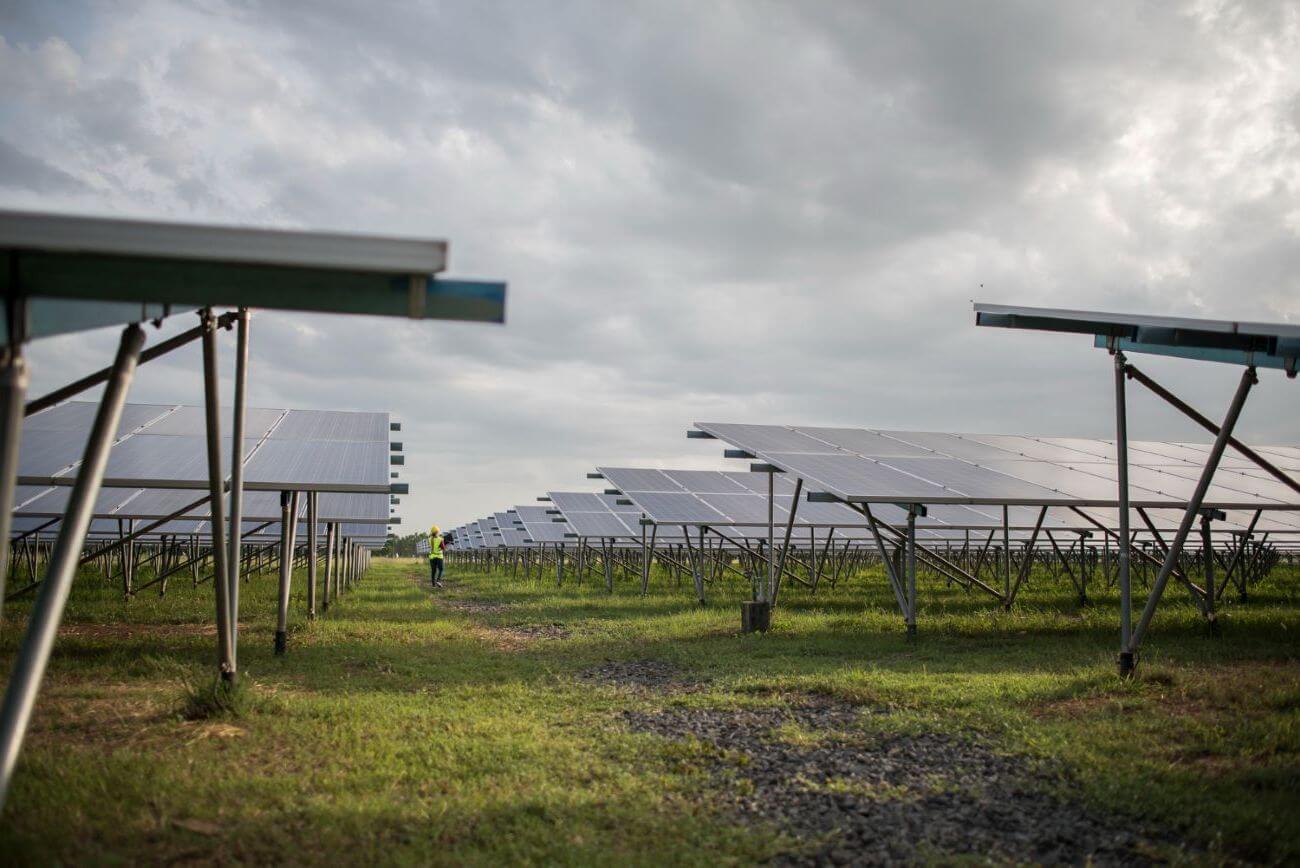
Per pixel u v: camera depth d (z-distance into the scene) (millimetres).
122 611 14430
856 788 5375
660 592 21672
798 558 26438
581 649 11641
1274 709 7043
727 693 8383
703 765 5906
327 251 3379
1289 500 13320
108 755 5688
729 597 19875
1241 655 10117
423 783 5355
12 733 3836
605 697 8242
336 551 19141
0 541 3406
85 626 12734
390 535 29141
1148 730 6574
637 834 4578
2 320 3555
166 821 4457
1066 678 8633
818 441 15531
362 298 4137
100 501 14977
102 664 9203
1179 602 17016
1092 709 7324
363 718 7012
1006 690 8086
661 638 12625
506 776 5516
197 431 13039
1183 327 7445
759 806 5082
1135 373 8742
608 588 22047
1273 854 4285
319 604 17422
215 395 6902
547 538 27859
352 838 4398
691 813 4914
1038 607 16328
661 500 19250
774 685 8609
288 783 5199
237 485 7742
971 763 5910
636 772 5750
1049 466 15375
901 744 6379
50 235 3160
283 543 10688
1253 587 20734
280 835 4375
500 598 21500
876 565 30906
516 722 6992
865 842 4543
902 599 11805
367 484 10359
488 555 43375
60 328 4055
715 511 18688
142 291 3854
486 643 12297
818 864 4258
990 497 11734
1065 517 18266
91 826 4348
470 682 8953
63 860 3873
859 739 6543
